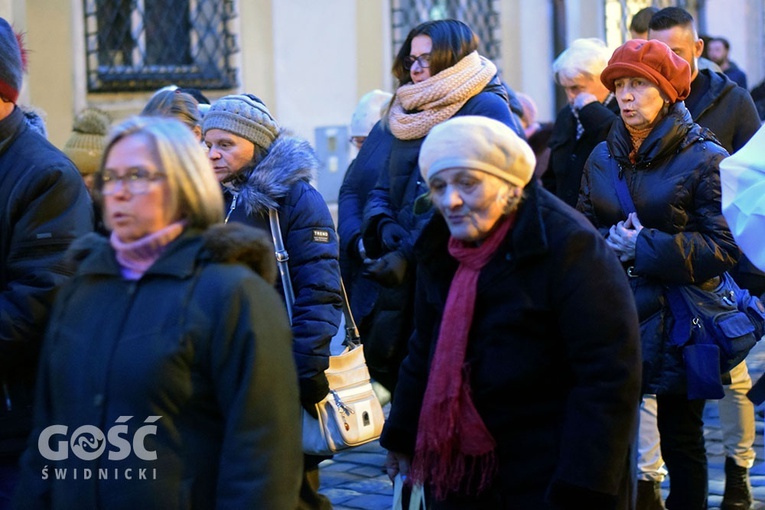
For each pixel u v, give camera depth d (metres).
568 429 7.69
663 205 11.08
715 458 15.36
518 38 28.30
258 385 6.68
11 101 9.31
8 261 9.15
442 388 8.02
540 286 7.72
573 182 15.71
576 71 15.57
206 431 6.79
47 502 7.09
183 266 6.82
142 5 20.56
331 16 23.70
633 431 7.84
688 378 11.09
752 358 18.89
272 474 6.67
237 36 22.08
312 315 10.70
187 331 6.68
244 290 6.77
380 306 12.27
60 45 19.27
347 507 13.98
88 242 7.21
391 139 13.34
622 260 11.34
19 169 9.19
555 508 7.72
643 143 11.27
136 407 6.67
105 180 7.01
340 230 13.41
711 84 13.92
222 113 11.05
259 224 10.90
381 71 24.81
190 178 6.96
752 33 34.97
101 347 6.79
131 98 20.44
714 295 11.27
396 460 9.20
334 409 11.05
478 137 7.62
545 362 7.85
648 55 11.12
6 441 9.21
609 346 7.64
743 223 10.30
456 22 12.34
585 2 29.52
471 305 7.91
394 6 24.97
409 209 12.06
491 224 7.76
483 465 8.08
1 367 8.98
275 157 10.94
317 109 23.50
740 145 13.99
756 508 13.34
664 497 13.71
